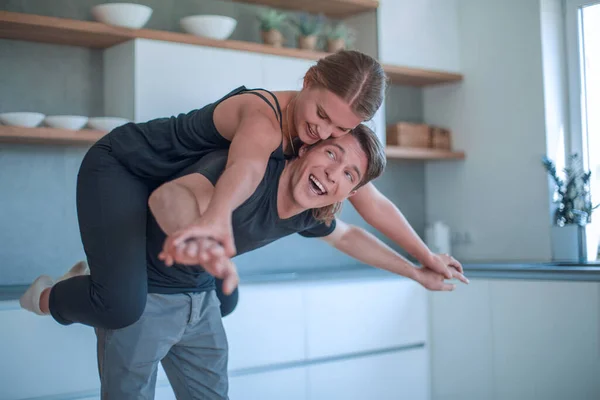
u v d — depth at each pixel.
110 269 1.92
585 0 3.92
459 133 4.33
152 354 2.03
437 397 3.71
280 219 1.97
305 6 3.92
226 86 3.38
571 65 3.98
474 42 4.24
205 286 2.15
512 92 4.05
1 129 2.87
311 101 1.79
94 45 3.30
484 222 4.20
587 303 3.12
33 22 2.94
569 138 3.99
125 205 1.94
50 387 2.64
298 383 3.22
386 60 3.97
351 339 3.42
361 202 2.37
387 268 2.45
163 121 2.02
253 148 1.69
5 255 3.16
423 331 3.71
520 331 3.36
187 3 3.64
